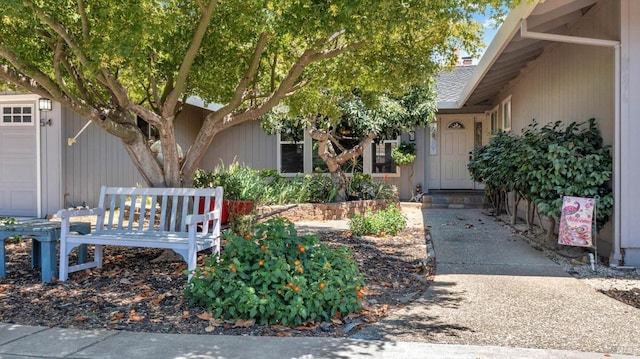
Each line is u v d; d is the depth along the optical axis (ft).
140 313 13.58
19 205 33.63
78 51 16.40
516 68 32.40
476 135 47.62
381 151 47.50
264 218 31.96
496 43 24.94
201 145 21.58
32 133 33.35
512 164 24.38
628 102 18.99
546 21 21.36
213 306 13.21
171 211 20.03
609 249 20.40
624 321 12.92
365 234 27.12
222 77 22.86
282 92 21.38
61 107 32.94
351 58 23.53
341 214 36.55
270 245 14.01
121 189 19.22
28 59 19.43
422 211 39.86
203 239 17.49
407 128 39.17
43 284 16.69
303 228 30.55
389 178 47.44
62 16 17.74
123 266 19.39
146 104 26.07
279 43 21.93
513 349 10.91
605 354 10.61
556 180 20.56
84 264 18.19
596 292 15.72
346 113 37.19
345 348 10.96
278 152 48.08
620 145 19.12
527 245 23.72
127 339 11.60
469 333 12.09
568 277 17.66
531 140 23.21
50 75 22.13
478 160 33.83
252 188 35.12
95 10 16.14
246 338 11.64
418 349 10.90
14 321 13.05
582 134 21.33
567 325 12.64
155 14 16.51
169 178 20.57
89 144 35.53
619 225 19.20
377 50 22.82
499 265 19.56
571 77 24.20
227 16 20.17
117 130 18.97
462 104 40.88
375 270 18.78
